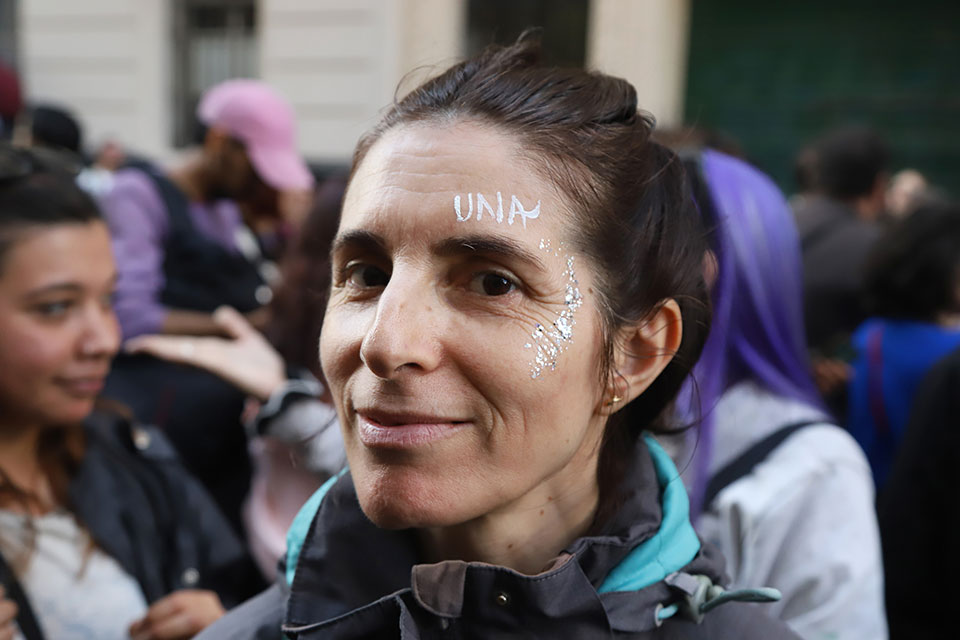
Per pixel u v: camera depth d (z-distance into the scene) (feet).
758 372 4.50
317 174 20.88
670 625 2.66
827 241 9.72
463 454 2.26
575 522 2.72
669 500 2.83
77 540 4.18
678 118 20.52
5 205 4.03
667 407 3.13
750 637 2.71
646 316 2.61
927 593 5.89
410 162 2.33
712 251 4.27
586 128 2.51
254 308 8.92
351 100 21.03
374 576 2.68
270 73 21.59
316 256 6.45
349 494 2.73
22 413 4.09
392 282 2.25
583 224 2.41
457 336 2.23
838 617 3.96
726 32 19.98
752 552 4.09
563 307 2.34
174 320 8.10
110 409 4.76
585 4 20.25
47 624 3.95
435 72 3.22
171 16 23.13
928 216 7.57
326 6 20.89
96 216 4.38
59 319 4.13
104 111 23.50
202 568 4.59
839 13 19.12
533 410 2.28
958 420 5.81
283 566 3.00
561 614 2.42
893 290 7.65
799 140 19.70
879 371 7.64
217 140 9.34
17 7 24.66
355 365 2.35
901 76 18.78
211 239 8.95
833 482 4.17
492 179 2.29
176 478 4.74
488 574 2.39
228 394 6.67
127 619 4.15
